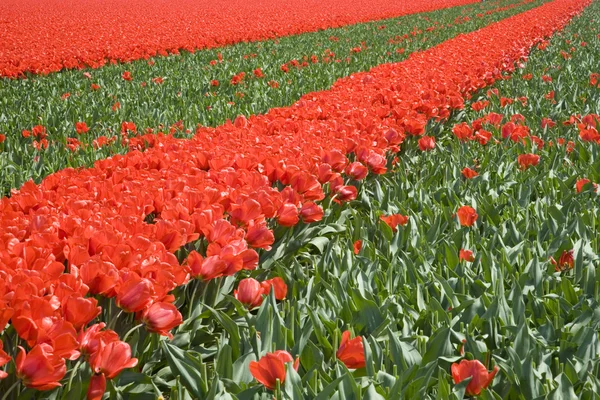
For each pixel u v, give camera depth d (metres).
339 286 2.99
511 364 2.39
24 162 6.29
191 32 23.39
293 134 5.45
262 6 43.12
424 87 8.26
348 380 2.13
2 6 41.12
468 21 29.83
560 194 4.74
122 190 3.69
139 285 2.19
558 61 13.70
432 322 2.74
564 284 3.04
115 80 12.38
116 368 1.98
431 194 4.82
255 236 2.96
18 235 2.72
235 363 2.38
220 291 3.09
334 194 4.15
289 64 14.66
